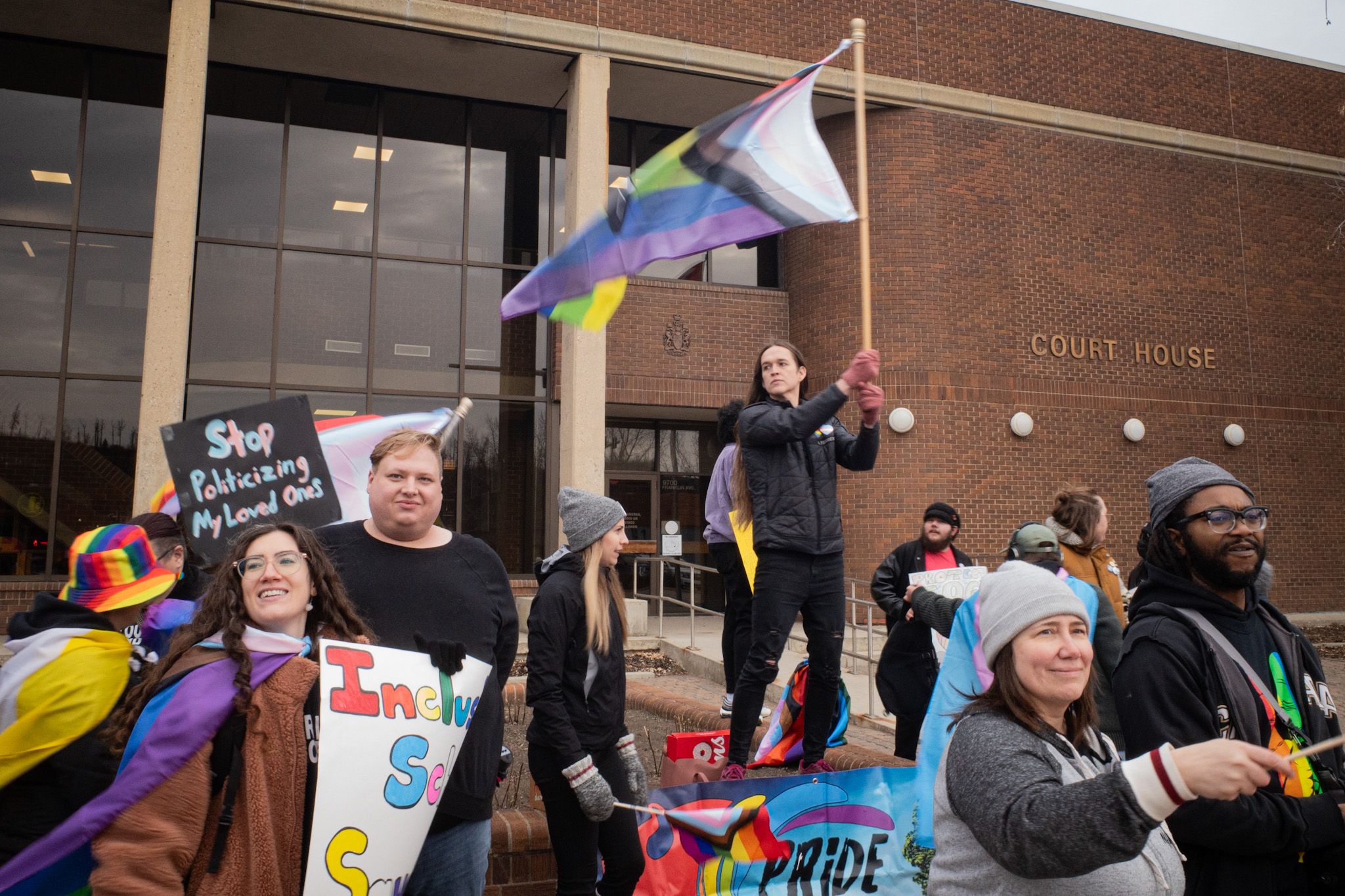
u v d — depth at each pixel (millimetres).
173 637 2582
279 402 4395
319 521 4336
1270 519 17000
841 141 15961
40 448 13656
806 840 3971
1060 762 2074
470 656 2922
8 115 14109
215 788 2398
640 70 14664
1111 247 16547
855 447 4605
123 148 14469
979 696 2225
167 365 11898
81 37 14148
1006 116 15961
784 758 5191
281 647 2539
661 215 4617
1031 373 15727
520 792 5504
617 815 3664
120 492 13875
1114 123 16641
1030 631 2121
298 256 14828
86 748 2463
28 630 2574
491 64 14586
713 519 6203
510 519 15289
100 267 14156
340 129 15273
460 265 15500
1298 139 18109
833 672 4785
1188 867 2572
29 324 13812
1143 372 16500
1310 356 17797
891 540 14828
